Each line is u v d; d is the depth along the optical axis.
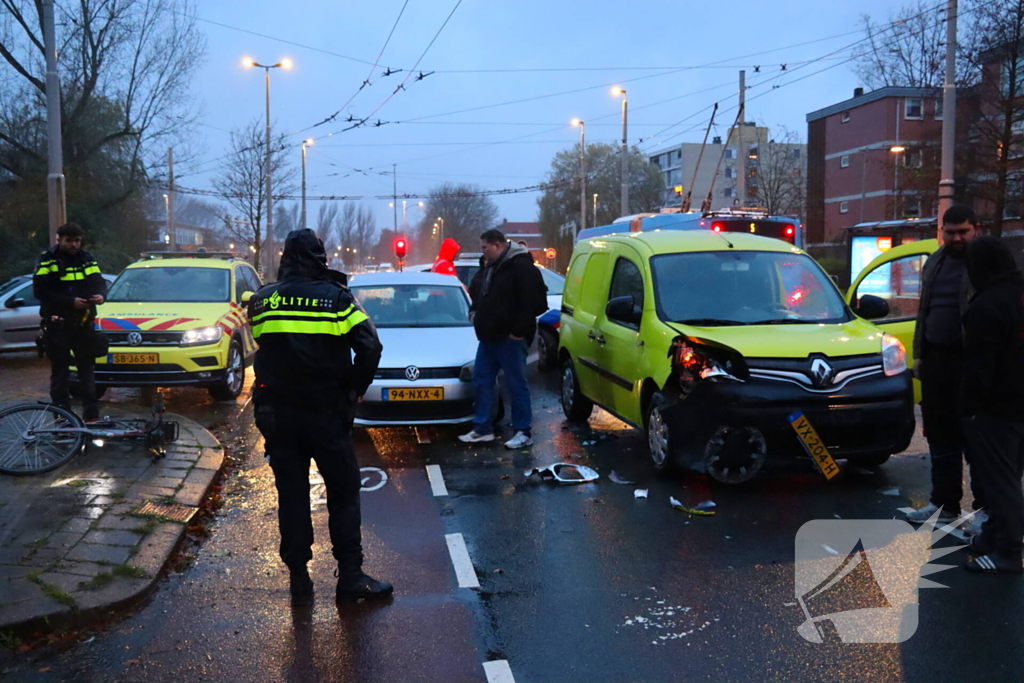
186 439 7.58
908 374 6.18
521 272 7.48
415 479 6.68
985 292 4.43
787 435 5.88
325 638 3.94
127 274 11.15
